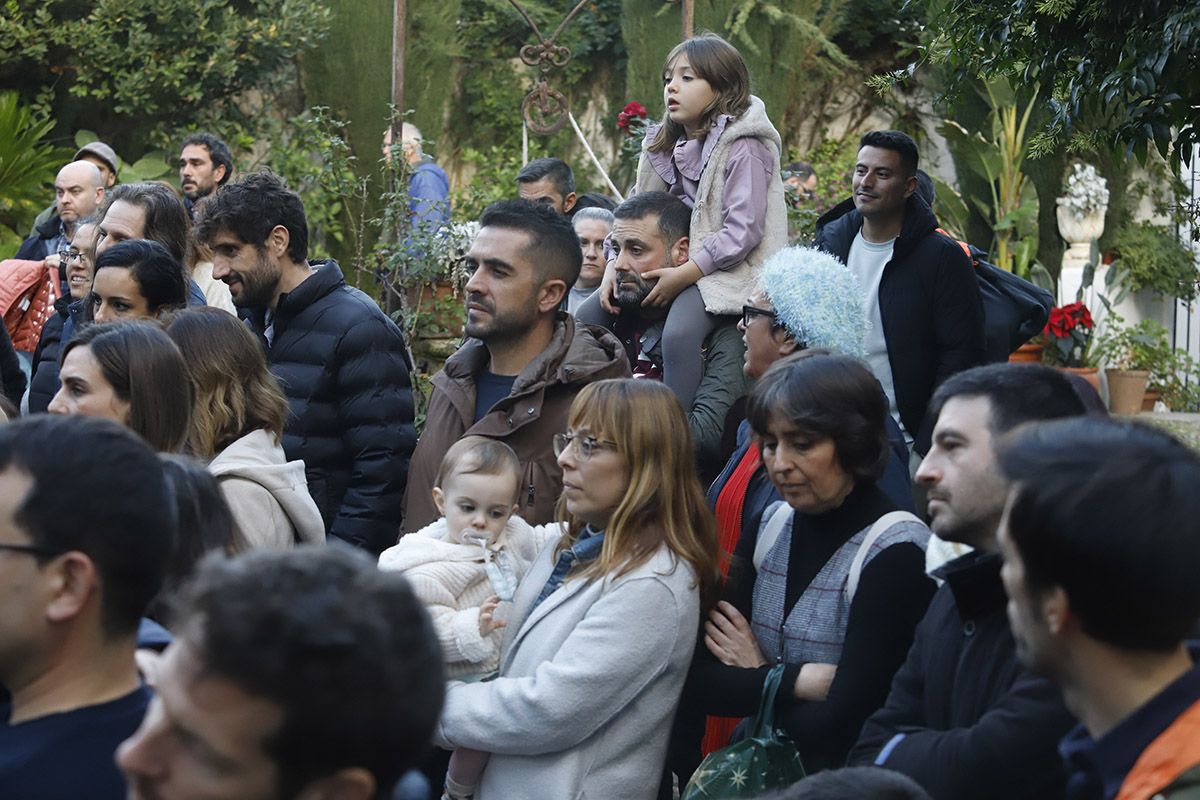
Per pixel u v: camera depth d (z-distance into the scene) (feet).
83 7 44.88
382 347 17.15
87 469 7.63
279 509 13.83
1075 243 46.24
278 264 17.22
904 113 50.11
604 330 16.12
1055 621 6.92
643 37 47.93
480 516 13.65
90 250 21.30
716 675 11.58
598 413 11.82
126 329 12.84
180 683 5.39
